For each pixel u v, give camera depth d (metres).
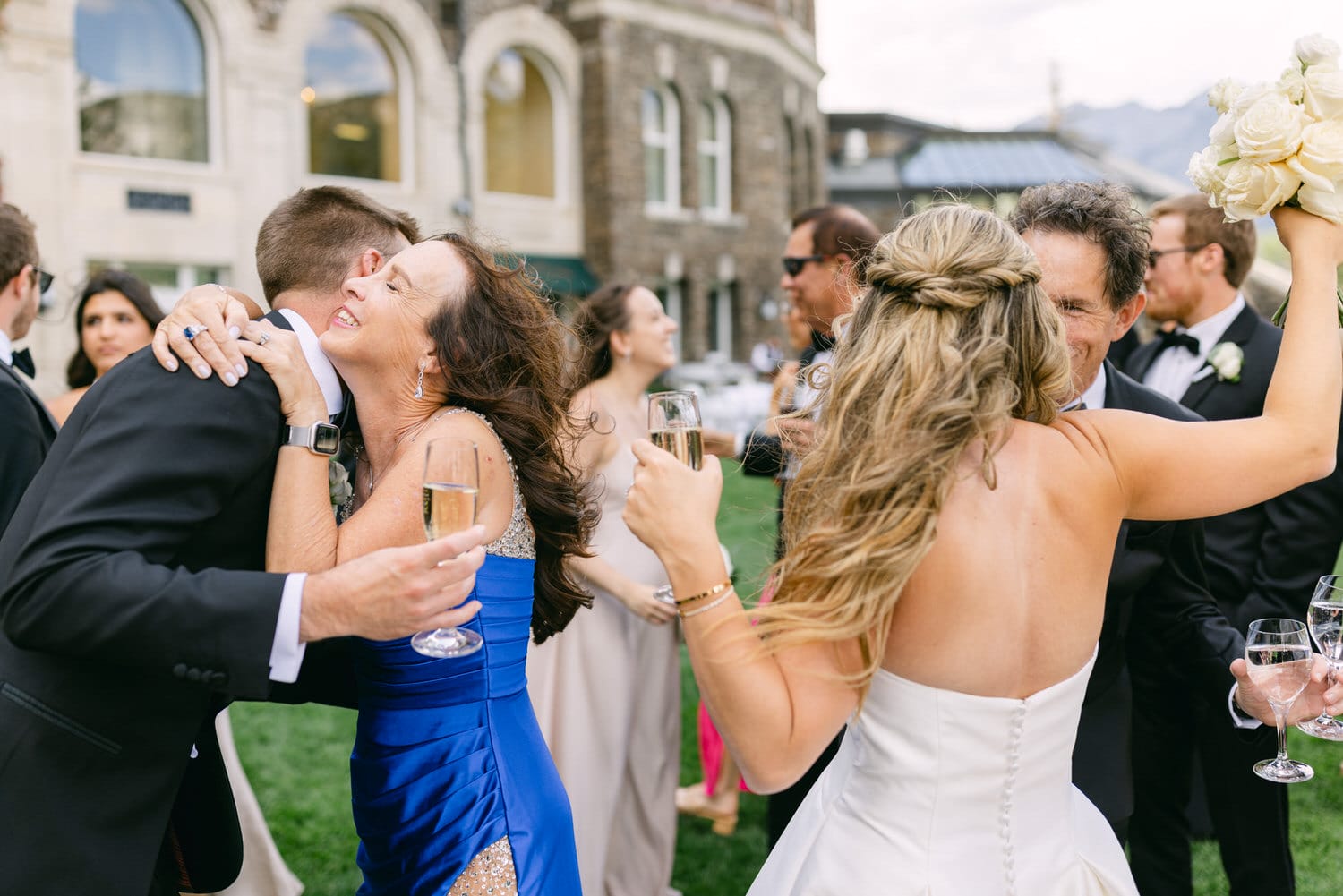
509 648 1.83
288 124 13.63
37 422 2.24
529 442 1.88
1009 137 34.66
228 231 13.17
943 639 1.41
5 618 1.47
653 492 1.39
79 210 11.86
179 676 1.46
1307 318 1.47
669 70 18.47
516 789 1.76
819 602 1.36
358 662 1.78
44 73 11.43
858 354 1.47
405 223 2.06
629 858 3.26
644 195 18.14
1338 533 2.84
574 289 16.59
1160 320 3.51
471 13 15.67
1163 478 1.45
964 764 1.42
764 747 1.35
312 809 4.01
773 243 20.92
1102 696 2.15
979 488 1.43
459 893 1.70
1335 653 1.96
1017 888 1.44
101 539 1.44
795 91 21.80
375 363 1.79
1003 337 1.42
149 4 12.59
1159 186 34.16
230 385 1.57
